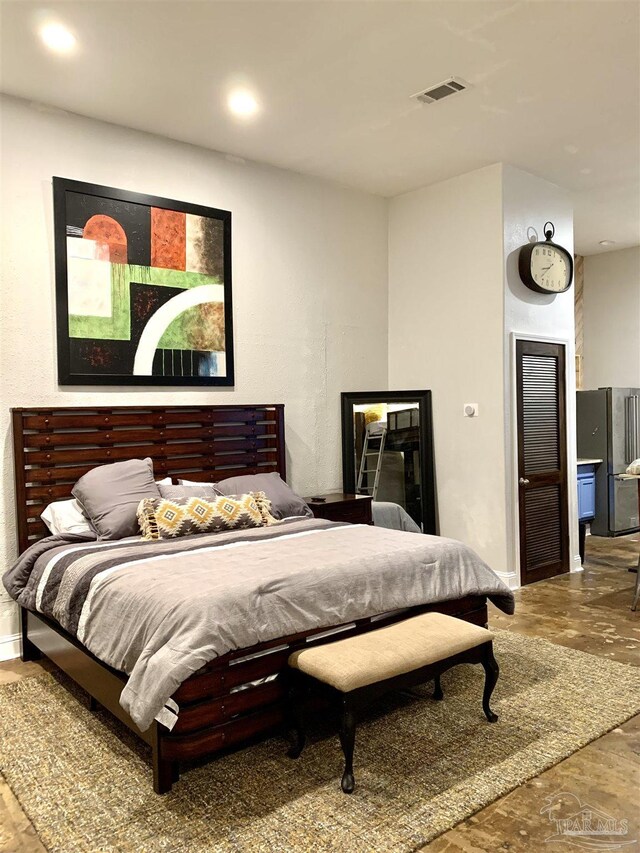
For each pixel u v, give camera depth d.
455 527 5.09
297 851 1.93
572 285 5.38
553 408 5.20
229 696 2.31
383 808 2.13
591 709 2.85
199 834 2.02
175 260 4.20
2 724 2.78
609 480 6.73
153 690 2.10
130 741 2.62
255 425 4.57
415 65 3.32
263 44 3.10
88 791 2.27
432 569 3.02
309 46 3.12
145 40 3.04
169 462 4.14
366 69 3.35
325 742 2.60
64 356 3.74
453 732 2.65
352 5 2.80
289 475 4.89
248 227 4.61
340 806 2.15
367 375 5.44
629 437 6.88
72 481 3.74
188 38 3.03
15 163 3.58
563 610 4.30
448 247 5.11
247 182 4.60
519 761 2.41
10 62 3.22
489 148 4.45
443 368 5.16
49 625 3.13
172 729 2.19
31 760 2.48
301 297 4.95
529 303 4.98
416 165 4.77
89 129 3.86
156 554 2.99
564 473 5.30
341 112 3.85
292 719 2.49
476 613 3.23
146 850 1.96
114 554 3.03
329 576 2.65
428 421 5.23
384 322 5.58
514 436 4.84
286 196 4.84
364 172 4.91
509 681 3.17
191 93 3.58
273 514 3.98
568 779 2.31
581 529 5.57
